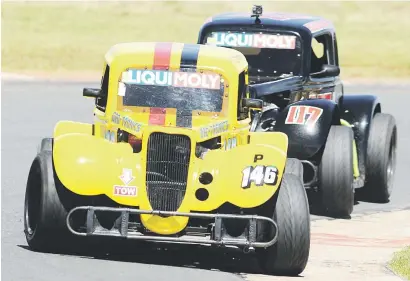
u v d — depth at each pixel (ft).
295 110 147.43
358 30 493.36
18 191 155.94
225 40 163.12
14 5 499.92
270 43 161.58
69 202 113.50
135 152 117.50
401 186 180.34
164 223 109.91
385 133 162.91
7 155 189.47
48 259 113.19
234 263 116.98
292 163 122.42
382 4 545.85
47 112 256.73
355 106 162.40
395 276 113.39
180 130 113.91
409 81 374.43
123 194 110.83
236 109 122.62
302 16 171.12
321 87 163.53
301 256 110.83
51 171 114.01
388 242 133.59
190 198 111.14
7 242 121.49
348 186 146.41
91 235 109.70
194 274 109.60
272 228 110.93
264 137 123.65
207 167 113.09
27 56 390.21
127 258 115.75
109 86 123.03
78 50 413.39
